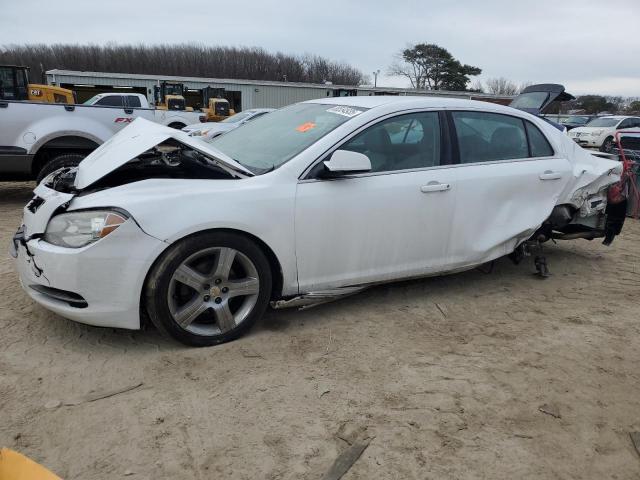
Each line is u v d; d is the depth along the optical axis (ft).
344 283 12.44
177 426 8.67
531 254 16.84
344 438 8.56
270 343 11.46
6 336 11.32
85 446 8.13
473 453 8.34
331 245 11.96
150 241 10.08
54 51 226.17
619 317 13.79
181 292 10.84
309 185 11.62
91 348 10.95
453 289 15.16
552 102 49.52
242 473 7.75
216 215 10.50
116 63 229.86
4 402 9.09
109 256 9.91
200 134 39.91
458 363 11.01
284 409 9.22
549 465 8.18
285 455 8.14
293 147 12.26
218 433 8.55
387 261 12.80
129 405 9.14
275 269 11.68
